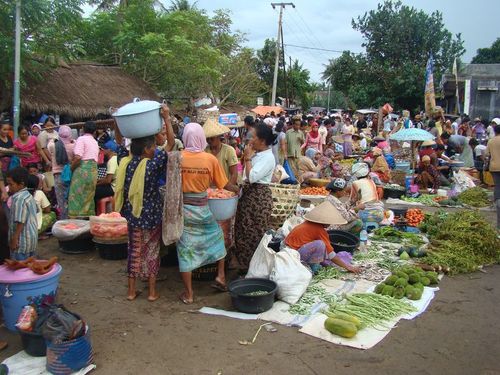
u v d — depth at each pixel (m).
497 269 6.43
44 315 3.80
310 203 9.52
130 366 3.81
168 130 4.96
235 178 5.97
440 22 39.09
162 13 22.77
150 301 5.12
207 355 3.98
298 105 55.75
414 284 5.46
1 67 12.20
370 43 40.41
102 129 9.98
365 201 7.82
